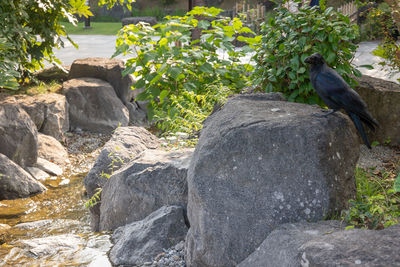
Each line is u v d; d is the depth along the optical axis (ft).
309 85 17.28
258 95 16.08
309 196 11.25
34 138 25.50
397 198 13.14
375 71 36.70
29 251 14.76
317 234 9.99
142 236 13.99
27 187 23.00
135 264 13.33
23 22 34.19
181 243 13.76
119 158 19.65
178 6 126.62
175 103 23.84
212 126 13.10
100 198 18.81
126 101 34.55
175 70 24.18
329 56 16.85
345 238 8.92
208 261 11.55
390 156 18.85
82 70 35.55
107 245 15.02
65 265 13.73
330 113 12.21
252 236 11.22
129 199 16.17
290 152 11.46
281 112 13.09
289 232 10.28
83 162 28.04
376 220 10.78
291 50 17.15
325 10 17.20
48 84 35.83
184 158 16.22
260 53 18.83
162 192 15.40
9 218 20.11
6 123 24.57
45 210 21.02
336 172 11.68
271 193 11.38
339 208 11.57
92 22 120.37
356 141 12.67
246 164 11.69
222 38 26.25
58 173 26.02
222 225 11.46
